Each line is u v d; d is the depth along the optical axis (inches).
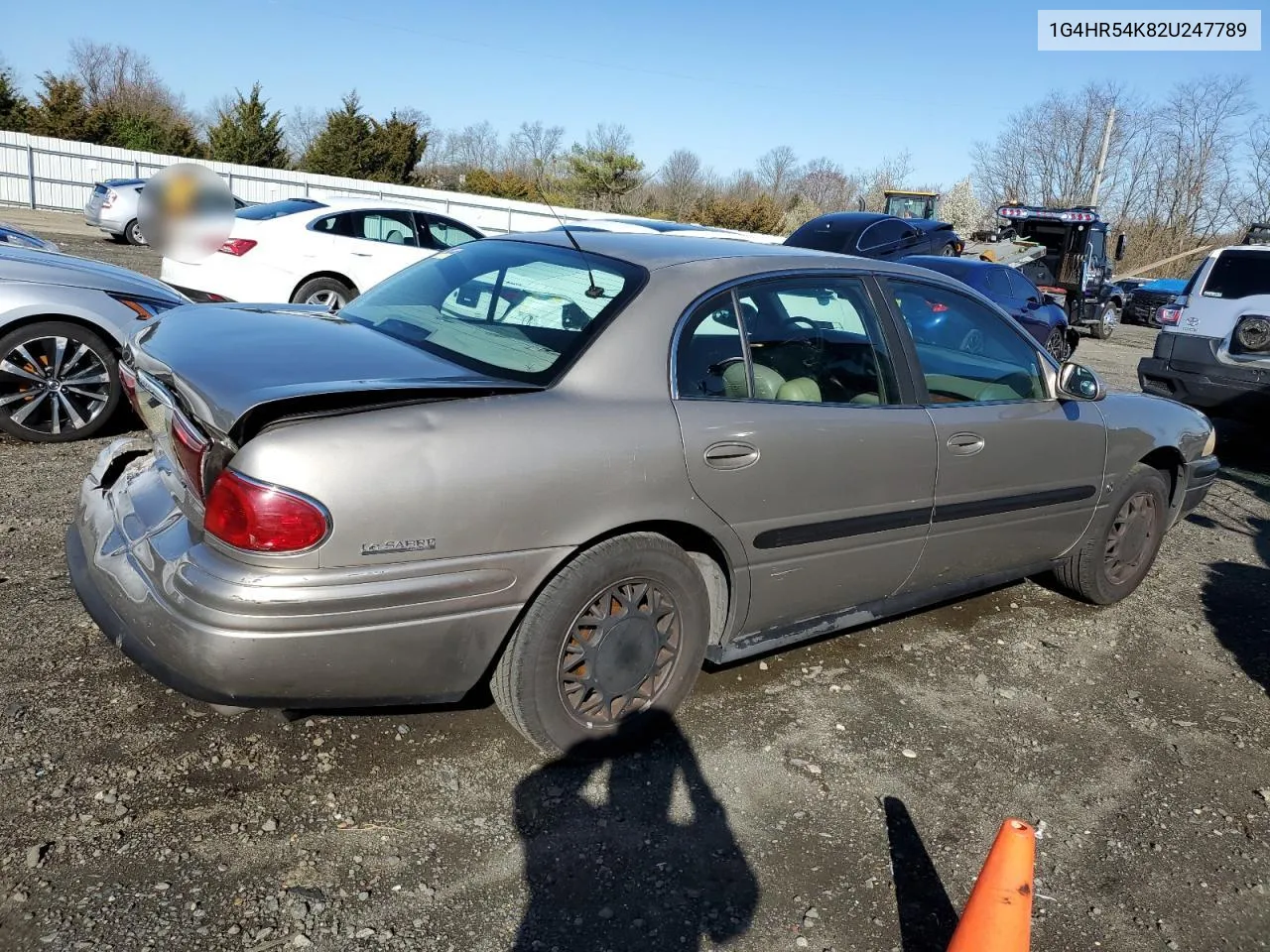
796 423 124.3
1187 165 1590.8
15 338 214.4
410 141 1489.9
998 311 159.2
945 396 147.6
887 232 545.0
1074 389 162.2
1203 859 113.4
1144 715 146.8
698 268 124.9
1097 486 171.2
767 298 129.0
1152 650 171.3
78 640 132.7
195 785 106.3
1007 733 136.9
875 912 98.7
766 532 123.6
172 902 89.9
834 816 113.6
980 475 148.3
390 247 388.8
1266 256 331.6
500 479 101.0
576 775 115.6
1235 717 148.9
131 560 103.7
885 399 138.7
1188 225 1592.0
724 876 101.7
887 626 169.0
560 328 117.2
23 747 109.0
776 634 134.1
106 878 92.0
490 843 102.7
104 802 101.8
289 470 92.1
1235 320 331.6
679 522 114.9
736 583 123.9
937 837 111.9
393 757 115.3
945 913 99.5
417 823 104.4
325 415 96.1
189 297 365.1
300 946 86.7
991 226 1685.5
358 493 94.2
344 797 107.2
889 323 141.3
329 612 94.4
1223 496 291.0
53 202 1053.2
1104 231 784.9
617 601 114.3
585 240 136.7
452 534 99.1
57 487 193.8
